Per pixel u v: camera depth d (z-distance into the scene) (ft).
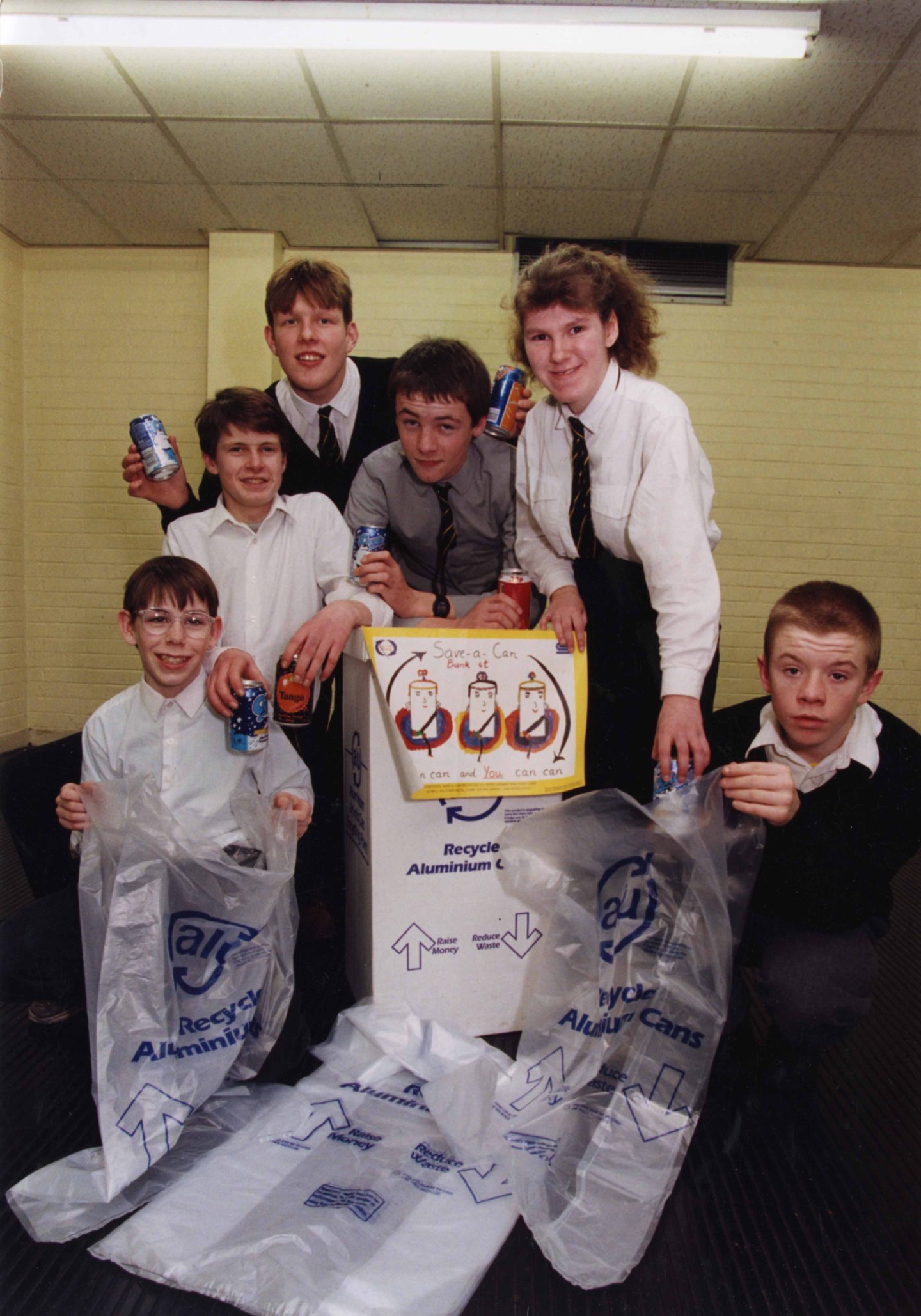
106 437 13.32
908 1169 3.72
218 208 11.64
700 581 4.56
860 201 11.01
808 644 3.90
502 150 9.99
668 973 3.76
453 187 10.90
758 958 4.43
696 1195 3.54
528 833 4.08
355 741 4.79
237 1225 3.11
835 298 12.75
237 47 8.05
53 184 11.13
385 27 7.69
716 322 12.77
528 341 4.88
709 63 8.26
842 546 13.10
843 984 4.11
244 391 5.30
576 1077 3.81
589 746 5.37
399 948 4.41
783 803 3.72
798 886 4.09
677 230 12.03
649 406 4.78
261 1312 2.81
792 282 12.71
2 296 12.69
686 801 3.82
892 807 4.14
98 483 13.42
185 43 7.96
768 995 4.22
